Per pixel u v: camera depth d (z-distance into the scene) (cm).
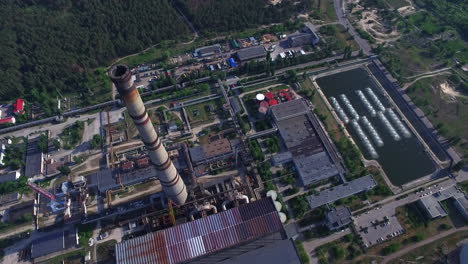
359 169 15612
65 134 17188
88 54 19988
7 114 18025
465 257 12462
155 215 14088
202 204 13912
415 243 13388
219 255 12338
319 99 18638
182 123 17388
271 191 14275
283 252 12162
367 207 14350
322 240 13538
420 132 17062
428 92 18675
